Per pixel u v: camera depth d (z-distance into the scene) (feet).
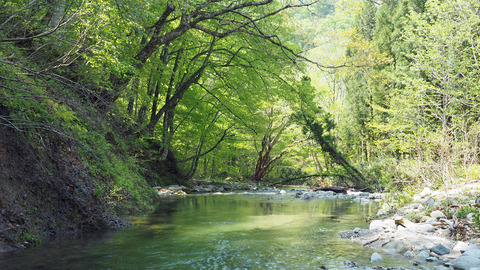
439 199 28.35
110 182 29.84
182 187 62.03
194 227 24.77
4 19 17.48
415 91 57.52
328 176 78.84
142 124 48.78
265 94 60.29
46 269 14.14
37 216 18.67
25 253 16.22
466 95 51.24
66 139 23.07
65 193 20.97
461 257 15.39
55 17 22.44
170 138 63.57
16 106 18.83
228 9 36.24
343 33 79.92
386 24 94.12
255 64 55.01
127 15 26.25
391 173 42.86
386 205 31.42
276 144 103.14
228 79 58.08
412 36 63.16
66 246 17.98
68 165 22.49
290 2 37.24
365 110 99.04
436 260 16.26
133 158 44.04
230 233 22.70
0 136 17.74
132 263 15.39
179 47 55.16
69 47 18.93
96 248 17.87
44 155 20.42
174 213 32.17
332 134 90.17
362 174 69.26
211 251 17.81
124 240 19.94
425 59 59.11
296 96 58.23
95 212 22.86
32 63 20.79
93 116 23.47
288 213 32.91
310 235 22.20
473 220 20.33
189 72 58.65
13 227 17.02
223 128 81.35
